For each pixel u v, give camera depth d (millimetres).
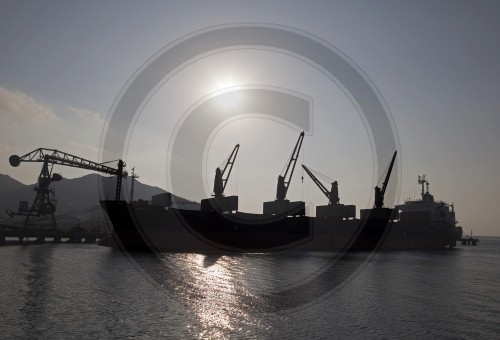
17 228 92750
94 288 33062
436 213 126000
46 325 22172
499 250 145000
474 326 23875
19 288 32344
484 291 37125
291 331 22016
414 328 23172
